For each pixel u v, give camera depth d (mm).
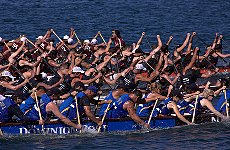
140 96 56594
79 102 55625
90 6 145000
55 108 54781
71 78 62594
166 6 145875
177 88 62688
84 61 71562
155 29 118188
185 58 73938
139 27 119938
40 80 60281
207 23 124812
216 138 54750
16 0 154000
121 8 142375
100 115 57000
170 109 58156
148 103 58219
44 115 55688
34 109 55781
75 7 143375
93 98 59531
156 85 59000
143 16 132125
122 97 56375
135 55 72875
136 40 108062
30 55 72500
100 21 126125
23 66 69688
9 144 53344
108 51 74750
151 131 57125
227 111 59438
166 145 53062
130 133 56594
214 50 76188
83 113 56250
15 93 58188
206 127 57906
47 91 56750
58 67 71125
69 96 56281
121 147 52656
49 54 72250
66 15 132875
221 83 61094
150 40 108062
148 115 57969
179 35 112875
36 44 75188
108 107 56625
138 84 67000
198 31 116375
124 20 127250
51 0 154125
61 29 118125
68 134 55688
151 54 70250
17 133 54812
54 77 61250
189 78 63406
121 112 56844
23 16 131500
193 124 58438
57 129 55469
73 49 74000
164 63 69438
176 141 54094
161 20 127562
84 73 63938
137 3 149625
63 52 76000
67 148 52406
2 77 60594
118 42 75250
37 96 55969
